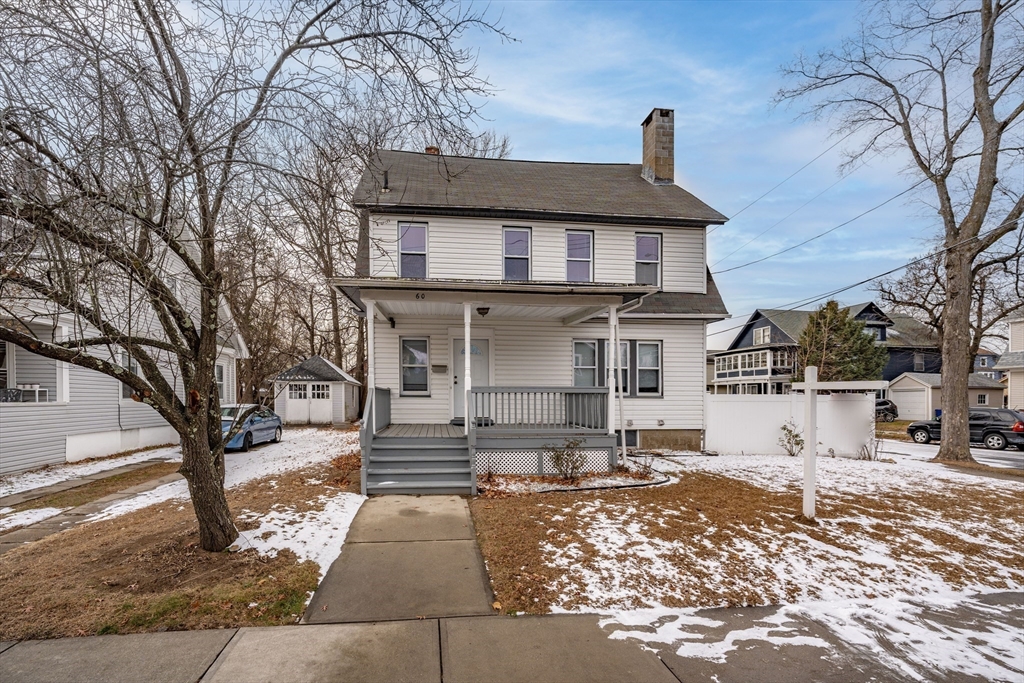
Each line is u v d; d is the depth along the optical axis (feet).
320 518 20.68
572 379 39.32
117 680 10.44
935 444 56.08
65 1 12.94
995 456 47.96
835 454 40.45
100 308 13.26
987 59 39.91
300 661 11.28
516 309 33.37
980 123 40.96
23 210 11.86
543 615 13.71
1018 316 82.38
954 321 40.70
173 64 14.93
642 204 41.27
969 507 23.98
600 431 30.37
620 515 21.58
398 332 37.65
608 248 39.91
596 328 39.73
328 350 98.43
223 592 14.07
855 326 92.43
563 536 18.97
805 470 21.33
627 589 15.17
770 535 19.45
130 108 13.82
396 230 37.11
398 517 21.35
